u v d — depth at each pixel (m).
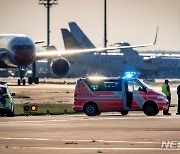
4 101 106.94
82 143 70.06
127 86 110.75
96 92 110.94
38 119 101.44
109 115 112.00
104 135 77.44
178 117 105.50
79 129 84.62
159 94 110.94
